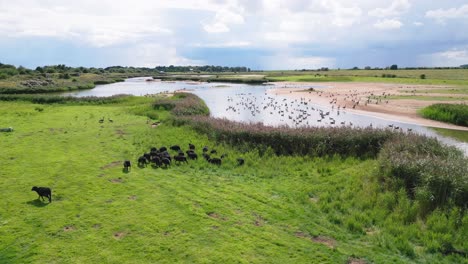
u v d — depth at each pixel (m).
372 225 11.63
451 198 12.77
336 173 17.12
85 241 9.79
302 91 75.75
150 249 9.40
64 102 49.75
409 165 14.88
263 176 16.77
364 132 21.77
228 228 10.77
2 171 16.05
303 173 17.12
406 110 45.16
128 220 11.10
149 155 18.47
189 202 12.70
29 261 8.80
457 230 11.13
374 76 124.81
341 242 10.38
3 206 12.11
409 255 9.77
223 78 133.12
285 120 40.53
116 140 23.28
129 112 37.78
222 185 14.98
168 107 40.03
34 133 25.48
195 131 26.08
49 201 12.59
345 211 12.59
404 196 13.25
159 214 11.60
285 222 11.52
